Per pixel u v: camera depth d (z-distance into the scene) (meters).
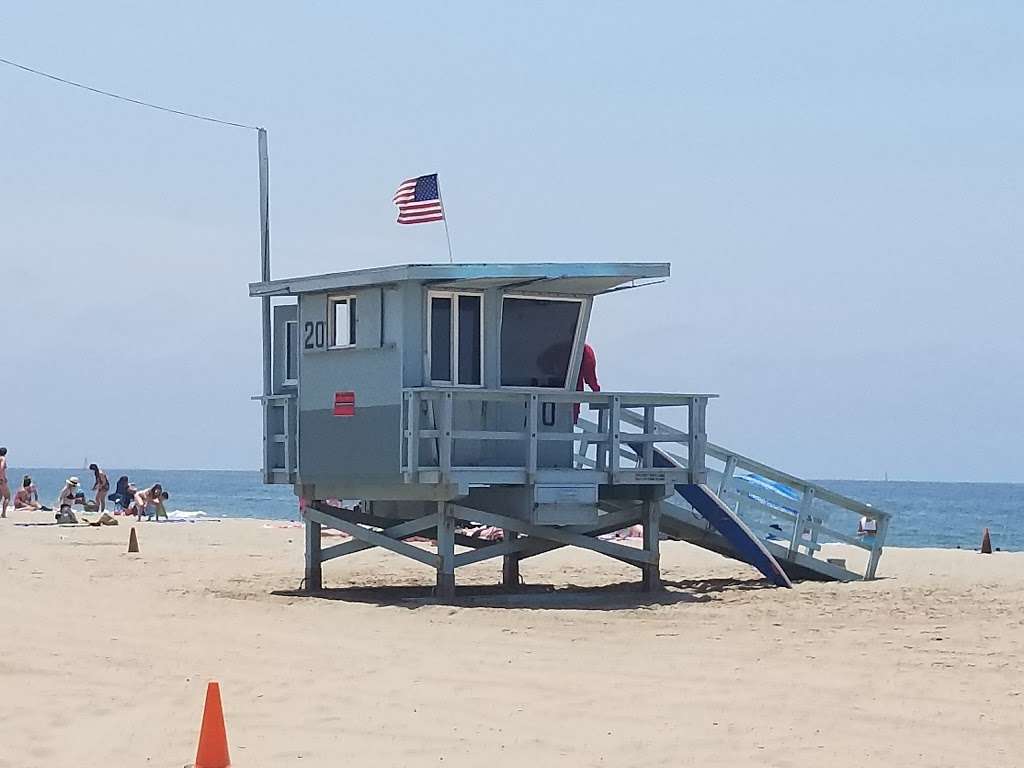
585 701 11.51
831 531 23.48
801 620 17.00
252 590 20.78
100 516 38.62
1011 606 18.52
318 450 20.56
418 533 21.09
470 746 9.96
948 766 9.38
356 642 14.89
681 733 10.34
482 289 19.80
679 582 22.94
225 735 9.11
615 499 21.16
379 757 9.65
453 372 19.56
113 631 15.61
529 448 19.11
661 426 21.05
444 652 14.16
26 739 10.24
